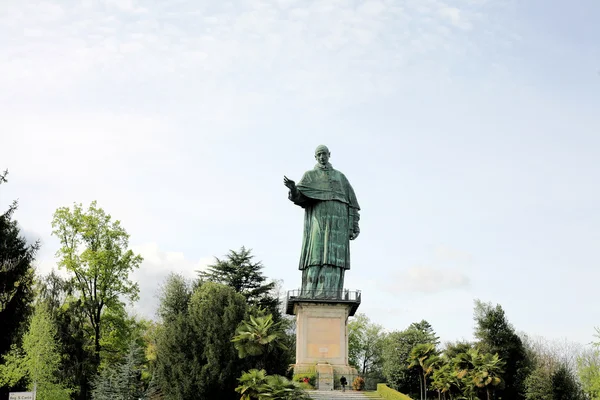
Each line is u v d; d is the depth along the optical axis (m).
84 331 63.09
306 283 69.38
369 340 113.94
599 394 66.38
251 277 84.75
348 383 61.72
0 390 53.31
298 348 64.62
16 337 54.84
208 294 61.28
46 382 53.91
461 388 66.19
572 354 93.19
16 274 52.56
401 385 85.06
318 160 73.69
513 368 81.31
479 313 87.00
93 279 64.50
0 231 52.81
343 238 70.50
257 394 44.00
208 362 52.97
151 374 59.50
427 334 96.19
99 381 50.84
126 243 66.88
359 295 67.19
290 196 69.88
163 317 73.81
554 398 71.88
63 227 65.19
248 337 52.28
